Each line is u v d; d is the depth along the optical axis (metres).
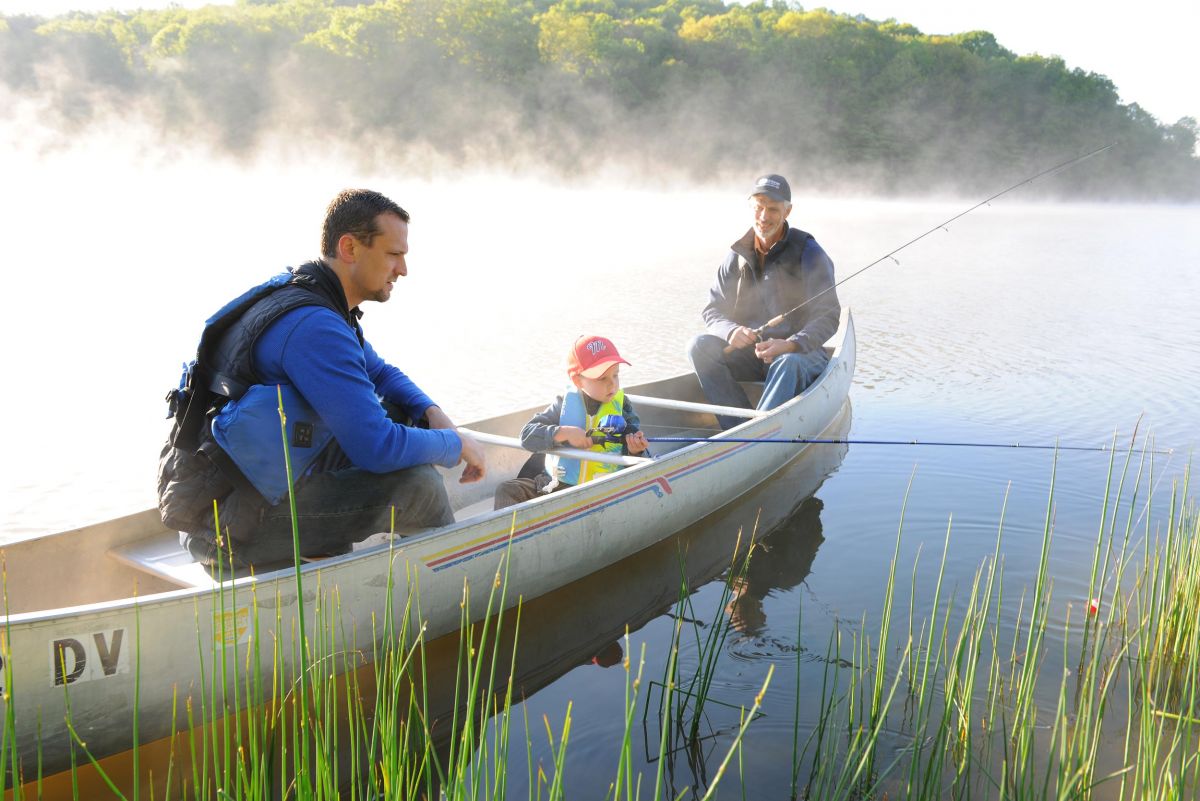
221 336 2.58
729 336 5.15
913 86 70.44
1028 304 10.28
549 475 3.93
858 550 3.68
